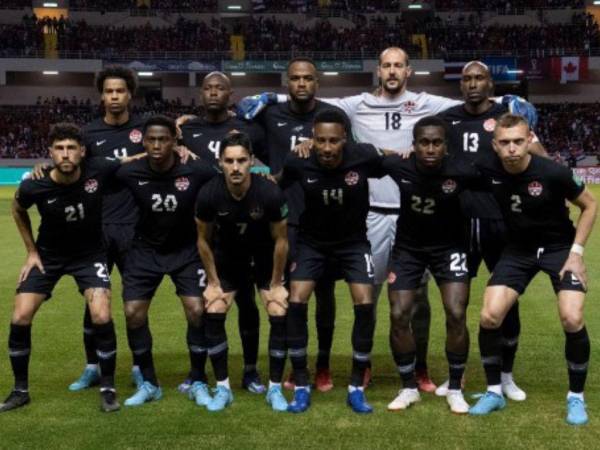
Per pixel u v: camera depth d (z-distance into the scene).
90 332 5.29
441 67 36.97
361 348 4.77
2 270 10.85
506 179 4.63
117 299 8.90
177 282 5.08
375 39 38.28
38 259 4.96
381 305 8.30
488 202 5.25
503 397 4.90
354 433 4.34
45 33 37.31
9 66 35.59
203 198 4.75
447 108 5.58
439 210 4.79
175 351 6.41
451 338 4.76
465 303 4.80
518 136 4.41
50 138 4.71
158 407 4.86
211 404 4.80
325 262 4.98
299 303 4.83
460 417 4.61
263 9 40.91
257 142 5.67
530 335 6.81
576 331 4.50
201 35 38.00
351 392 4.81
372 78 38.25
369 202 5.30
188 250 5.11
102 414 4.71
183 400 5.01
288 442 4.20
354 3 41.44
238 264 5.03
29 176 4.80
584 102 38.03
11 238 14.45
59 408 4.84
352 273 4.86
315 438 4.26
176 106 36.81
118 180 5.07
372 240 5.55
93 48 37.19
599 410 4.71
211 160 5.57
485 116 5.36
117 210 5.58
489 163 4.69
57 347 6.49
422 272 4.95
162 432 4.37
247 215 4.77
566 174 4.51
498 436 4.27
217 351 4.89
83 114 36.22
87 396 5.11
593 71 37.72
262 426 4.46
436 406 4.85
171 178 4.95
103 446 4.16
